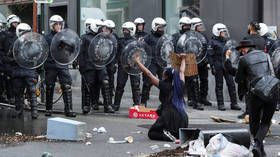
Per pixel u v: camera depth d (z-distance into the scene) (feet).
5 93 67.26
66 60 54.13
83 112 58.65
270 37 65.26
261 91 34.65
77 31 95.86
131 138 40.60
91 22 57.21
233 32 73.72
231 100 64.54
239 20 73.26
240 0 73.20
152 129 41.65
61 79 55.57
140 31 63.93
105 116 57.06
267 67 35.68
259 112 36.42
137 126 49.42
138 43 58.90
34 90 54.13
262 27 61.57
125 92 84.17
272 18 71.36
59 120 41.63
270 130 47.67
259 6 72.84
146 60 59.31
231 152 32.42
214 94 73.87
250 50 36.96
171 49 61.41
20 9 86.84
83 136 41.37
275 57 57.88
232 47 60.54
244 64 36.17
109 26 60.49
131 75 60.59
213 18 75.66
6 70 64.85
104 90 58.49
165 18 82.38
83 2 95.20
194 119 55.31
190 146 35.58
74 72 91.91
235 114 59.93
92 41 56.13
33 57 52.37
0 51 64.49
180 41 62.80
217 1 75.20
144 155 35.40
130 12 86.53
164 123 40.91
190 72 52.75
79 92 82.99
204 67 67.10
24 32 54.24
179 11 80.53
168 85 41.19
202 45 63.36
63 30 53.78
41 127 48.39
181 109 40.86
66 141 40.83
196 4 78.02
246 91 37.70
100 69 57.98
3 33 64.08
